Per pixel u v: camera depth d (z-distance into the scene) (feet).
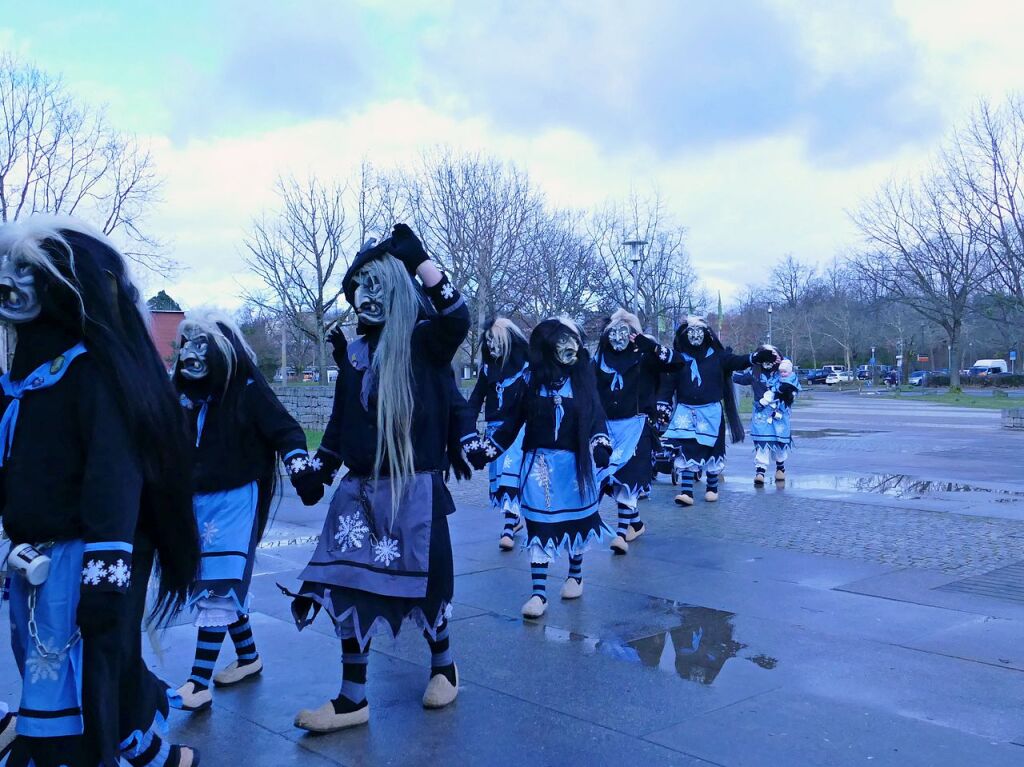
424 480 12.91
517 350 25.07
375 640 17.16
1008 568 22.27
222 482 13.88
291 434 13.94
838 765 11.62
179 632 17.80
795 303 282.36
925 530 27.43
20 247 8.66
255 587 21.50
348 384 13.29
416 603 12.89
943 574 21.79
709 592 20.49
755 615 18.54
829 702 13.76
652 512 31.65
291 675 15.39
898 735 12.53
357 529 12.82
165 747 10.09
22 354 9.05
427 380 13.07
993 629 17.35
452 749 12.30
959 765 11.59
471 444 13.60
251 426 14.01
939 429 71.10
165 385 9.43
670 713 13.43
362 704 13.14
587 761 11.85
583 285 104.22
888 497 34.22
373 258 12.91
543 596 19.02
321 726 12.77
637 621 18.29
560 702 13.93
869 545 25.26
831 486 37.55
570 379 19.44
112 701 8.62
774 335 256.32
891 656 15.85
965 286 141.28
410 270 12.73
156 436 9.03
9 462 8.86
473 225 88.63
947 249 135.64
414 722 13.24
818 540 26.09
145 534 9.56
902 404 126.00
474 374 123.54
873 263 176.86
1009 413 71.46
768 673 15.10
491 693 14.35
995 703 13.65
